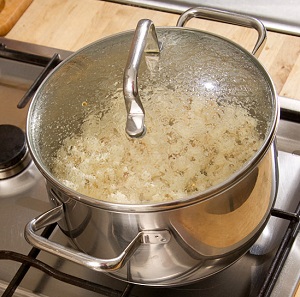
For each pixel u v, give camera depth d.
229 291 0.69
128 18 0.97
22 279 0.72
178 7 0.97
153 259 0.59
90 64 0.65
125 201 0.55
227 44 0.65
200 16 0.74
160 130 0.58
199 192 0.53
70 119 0.61
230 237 0.60
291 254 0.69
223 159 0.57
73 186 0.57
